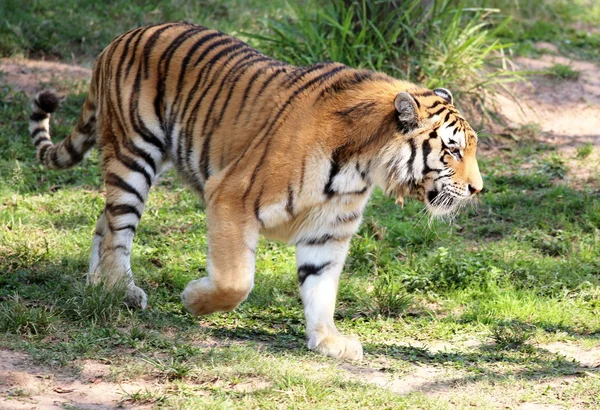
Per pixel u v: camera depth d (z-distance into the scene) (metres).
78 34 19.94
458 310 11.83
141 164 10.72
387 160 9.48
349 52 17.92
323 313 9.88
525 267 13.00
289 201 9.45
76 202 14.23
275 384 8.54
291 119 9.45
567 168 16.81
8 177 14.67
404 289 12.25
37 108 12.29
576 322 11.36
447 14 19.09
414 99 9.25
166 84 10.50
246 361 9.00
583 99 20.03
